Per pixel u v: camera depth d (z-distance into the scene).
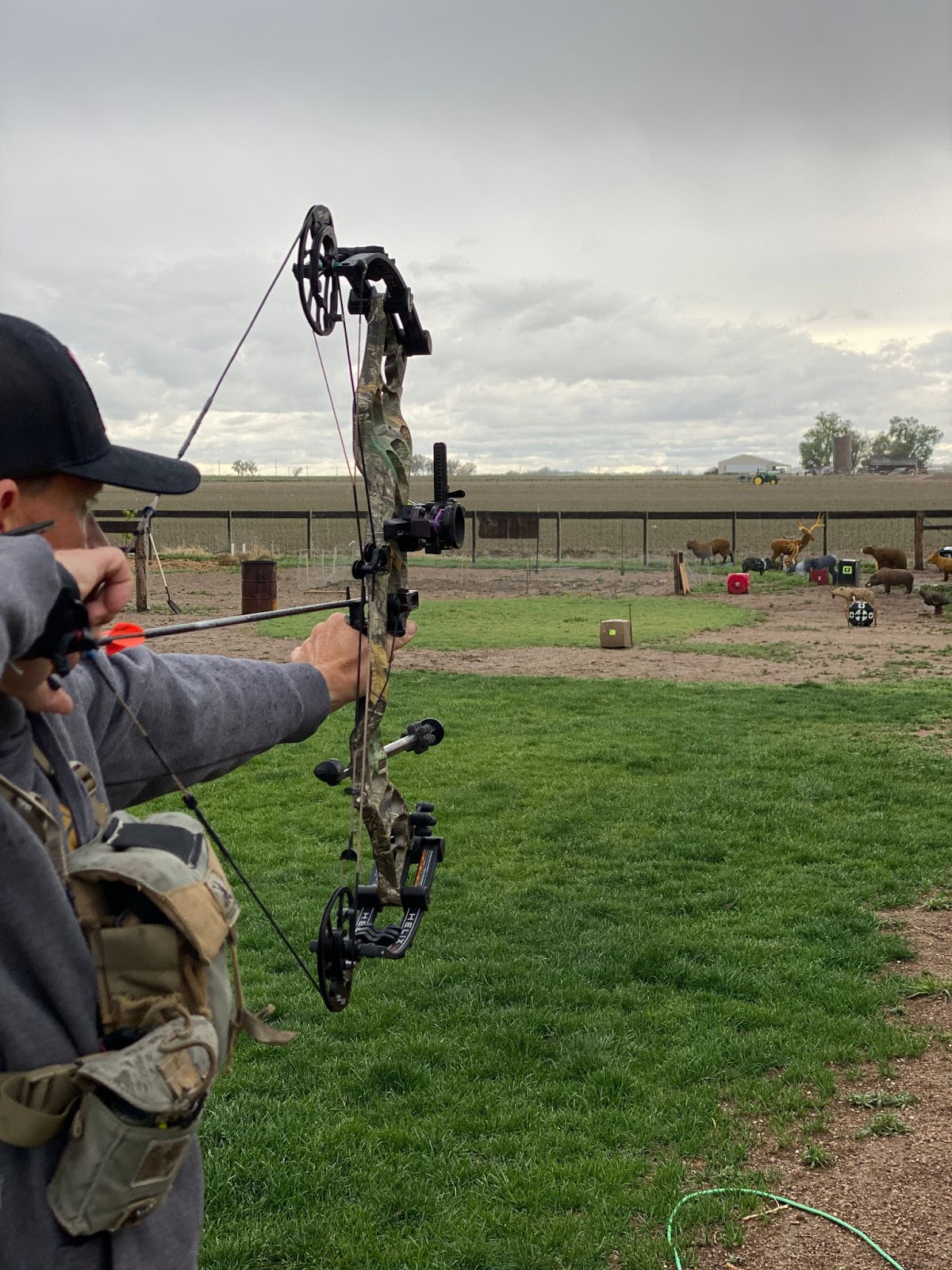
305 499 114.50
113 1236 1.39
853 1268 3.82
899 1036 5.56
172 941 1.36
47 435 1.34
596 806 10.13
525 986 6.24
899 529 67.81
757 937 6.97
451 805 10.20
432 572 41.38
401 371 2.51
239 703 1.95
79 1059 1.33
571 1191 4.32
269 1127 4.80
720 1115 4.89
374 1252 4.02
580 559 47.62
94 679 1.72
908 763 11.61
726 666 19.25
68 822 1.45
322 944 2.21
